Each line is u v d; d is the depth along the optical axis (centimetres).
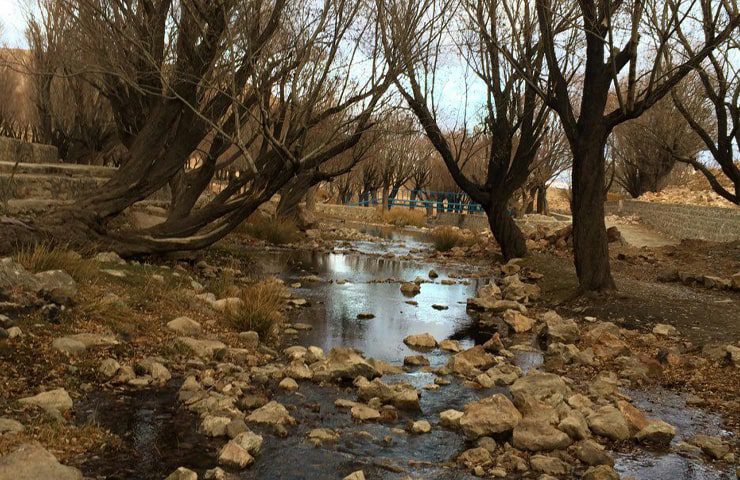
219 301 771
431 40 1017
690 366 670
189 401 468
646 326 862
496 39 1315
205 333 652
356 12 902
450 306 1013
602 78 986
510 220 1523
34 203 1022
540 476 388
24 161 1377
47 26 1712
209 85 854
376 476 381
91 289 649
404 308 969
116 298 649
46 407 416
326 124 1159
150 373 520
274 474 376
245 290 865
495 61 1422
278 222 1780
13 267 592
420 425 464
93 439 391
